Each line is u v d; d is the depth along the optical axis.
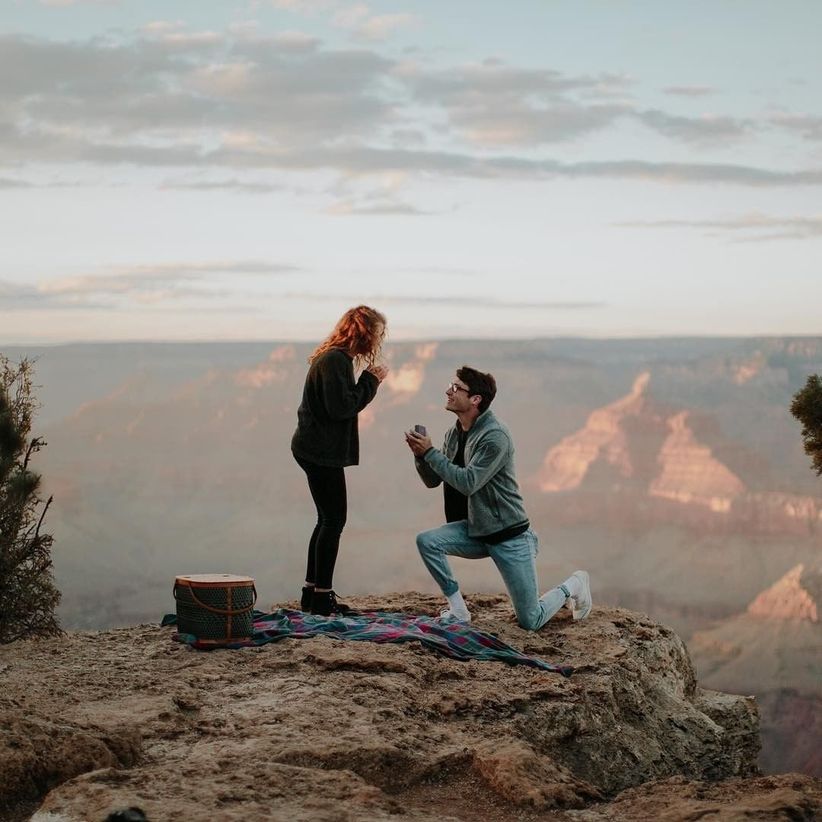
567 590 8.37
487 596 9.48
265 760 5.14
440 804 5.12
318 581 8.36
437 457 7.92
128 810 3.98
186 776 4.78
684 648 8.65
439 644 7.38
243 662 7.10
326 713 5.94
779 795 4.86
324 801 4.46
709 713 8.41
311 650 7.11
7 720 4.89
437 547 8.14
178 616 7.58
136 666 6.95
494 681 6.84
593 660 7.41
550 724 6.42
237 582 7.43
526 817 4.97
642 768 6.72
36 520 7.90
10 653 7.28
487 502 8.02
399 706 6.18
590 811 5.08
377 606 9.05
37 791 4.65
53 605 7.78
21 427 7.91
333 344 8.09
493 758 5.41
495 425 7.97
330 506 8.27
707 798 5.13
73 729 5.02
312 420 8.14
